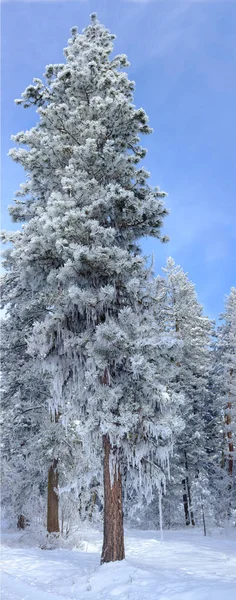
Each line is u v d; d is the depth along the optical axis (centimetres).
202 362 3216
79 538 1739
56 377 1170
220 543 2048
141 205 1163
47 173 1258
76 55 1403
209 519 2853
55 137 1189
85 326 1194
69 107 1313
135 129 1282
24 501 1839
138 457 1017
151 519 2897
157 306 1170
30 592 828
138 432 1028
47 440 1634
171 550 1742
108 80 1247
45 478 1812
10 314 1850
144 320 1098
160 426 992
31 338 1105
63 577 977
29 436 1866
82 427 1016
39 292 1402
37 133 1227
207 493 2520
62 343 1148
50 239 1080
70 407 1179
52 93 1338
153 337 1019
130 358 983
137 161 1215
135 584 834
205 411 3419
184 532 2614
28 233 1159
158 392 1015
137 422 1020
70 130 1249
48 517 1650
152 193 1233
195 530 2719
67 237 1083
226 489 3159
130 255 1101
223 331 3741
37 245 1094
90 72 1259
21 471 1900
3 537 1811
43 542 1589
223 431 3331
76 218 1051
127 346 1005
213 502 2947
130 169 1230
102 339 1012
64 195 1136
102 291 1030
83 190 1113
